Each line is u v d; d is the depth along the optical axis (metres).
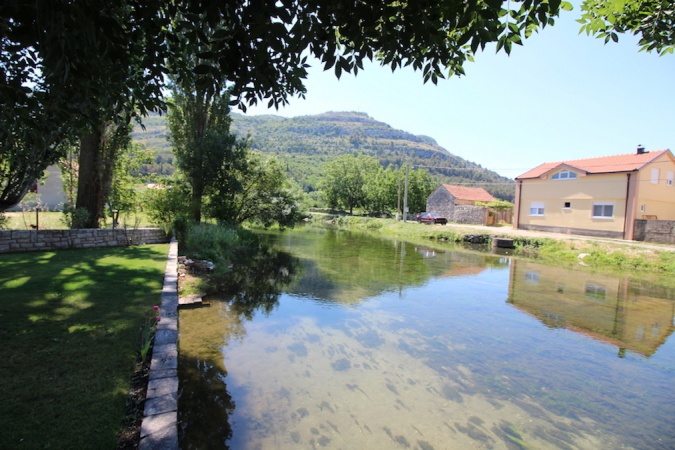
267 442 3.28
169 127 16.31
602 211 21.00
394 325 6.84
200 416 3.64
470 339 6.27
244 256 13.91
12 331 4.26
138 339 4.34
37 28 2.57
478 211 33.22
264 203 18.53
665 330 6.96
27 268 7.34
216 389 4.18
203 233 11.87
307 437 3.39
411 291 9.62
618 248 15.87
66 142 5.15
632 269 14.12
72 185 13.91
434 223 32.97
